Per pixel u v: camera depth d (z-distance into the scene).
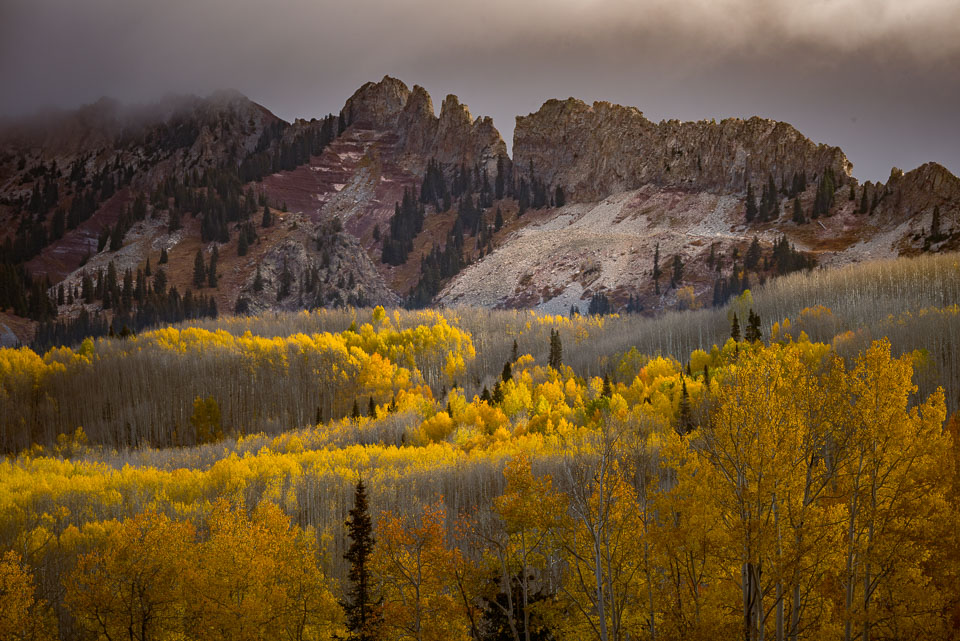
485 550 34.47
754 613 28.06
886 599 28.92
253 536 49.62
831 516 26.92
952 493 31.72
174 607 49.44
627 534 30.39
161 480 107.06
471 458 93.69
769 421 26.80
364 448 115.88
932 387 100.94
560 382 137.88
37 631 53.06
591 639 32.09
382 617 38.78
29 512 91.69
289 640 48.19
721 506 27.98
